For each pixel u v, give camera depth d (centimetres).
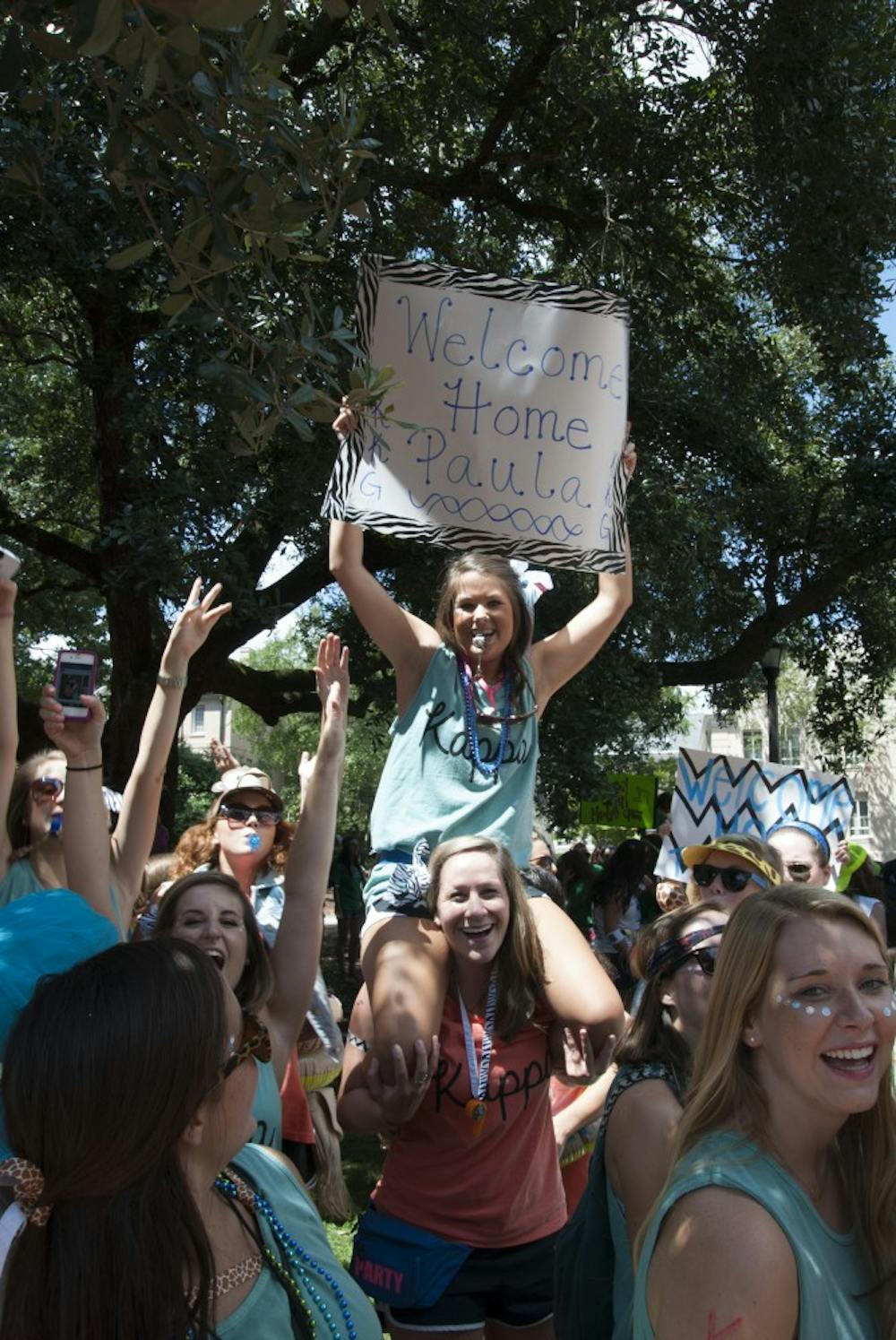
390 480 370
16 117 626
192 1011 171
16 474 1683
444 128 1200
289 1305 187
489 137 1212
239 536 1240
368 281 378
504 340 383
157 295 987
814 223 1103
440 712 352
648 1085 253
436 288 380
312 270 1030
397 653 365
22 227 936
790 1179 189
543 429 382
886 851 3634
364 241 1115
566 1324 254
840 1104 190
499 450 378
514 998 327
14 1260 164
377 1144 764
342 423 363
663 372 1267
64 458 1673
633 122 1173
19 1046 169
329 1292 194
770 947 198
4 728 299
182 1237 166
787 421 1559
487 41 1182
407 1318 325
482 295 383
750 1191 181
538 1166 338
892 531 1455
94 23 202
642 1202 238
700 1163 187
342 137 309
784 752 3512
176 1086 167
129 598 1183
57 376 1638
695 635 1392
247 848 459
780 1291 173
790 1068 193
